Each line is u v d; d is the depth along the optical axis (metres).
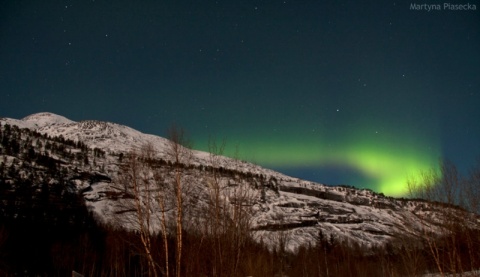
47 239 56.06
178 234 23.50
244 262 28.78
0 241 46.81
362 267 53.00
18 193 79.00
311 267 56.00
